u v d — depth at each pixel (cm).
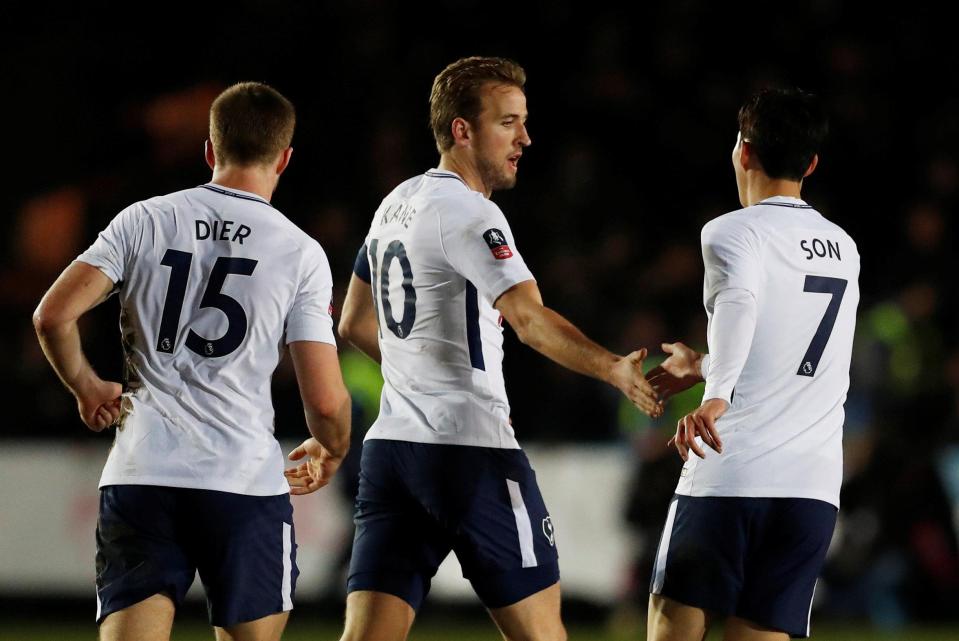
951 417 4109
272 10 5869
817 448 1681
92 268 1538
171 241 1565
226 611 1549
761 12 5850
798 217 1706
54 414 4103
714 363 1588
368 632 1698
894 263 4788
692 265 4775
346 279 4497
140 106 5891
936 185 5284
